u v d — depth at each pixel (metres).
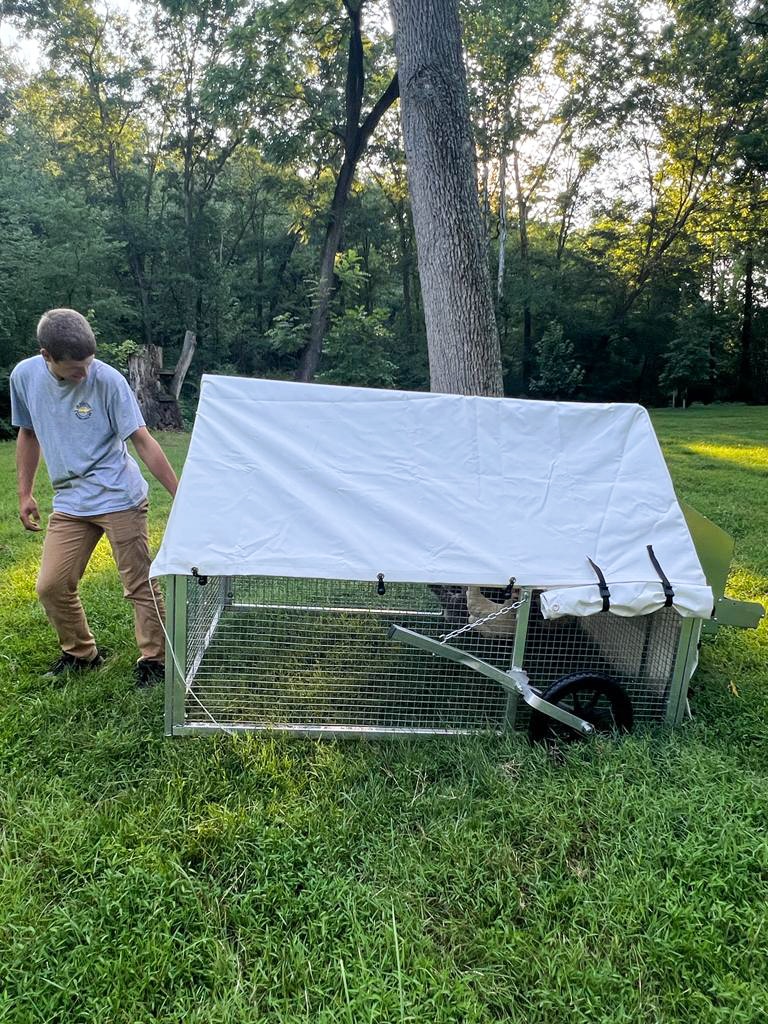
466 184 4.25
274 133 16.44
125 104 24.20
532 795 2.37
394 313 31.00
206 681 2.96
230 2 20.55
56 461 2.95
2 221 17.28
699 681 3.37
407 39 4.18
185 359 17.67
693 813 2.25
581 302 29.92
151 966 1.68
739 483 8.70
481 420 3.01
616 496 2.91
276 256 30.45
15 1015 1.54
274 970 1.70
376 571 2.60
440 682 3.02
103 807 2.27
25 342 17.08
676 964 1.72
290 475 2.75
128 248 24.83
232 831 2.14
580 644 3.05
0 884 1.90
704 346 28.50
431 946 1.78
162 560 2.55
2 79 23.41
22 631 3.71
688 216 26.80
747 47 22.39
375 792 2.40
